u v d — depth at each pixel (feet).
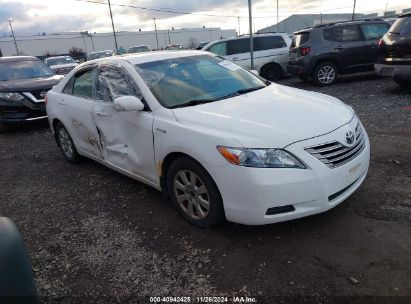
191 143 10.37
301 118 10.50
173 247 10.61
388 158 15.10
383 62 27.50
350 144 10.35
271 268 9.29
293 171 9.33
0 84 27.68
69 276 9.95
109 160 14.75
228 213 10.05
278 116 10.61
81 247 11.22
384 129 19.02
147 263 10.08
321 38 34.86
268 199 9.34
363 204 11.69
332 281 8.63
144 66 13.44
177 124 11.01
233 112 11.01
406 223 10.46
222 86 13.44
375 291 8.22
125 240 11.27
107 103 13.97
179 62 14.05
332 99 13.09
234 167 9.50
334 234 10.33
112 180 16.12
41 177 17.65
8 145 24.63
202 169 10.36
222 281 9.07
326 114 10.95
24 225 13.03
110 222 12.46
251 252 9.97
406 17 26.30
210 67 14.38
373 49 35.24
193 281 9.18
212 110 11.30
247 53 41.50
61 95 17.62
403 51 25.63
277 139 9.55
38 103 27.17
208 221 10.77
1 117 27.14
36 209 14.21
